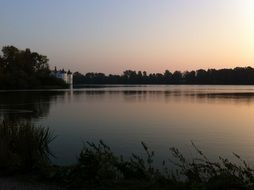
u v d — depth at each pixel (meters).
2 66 145.25
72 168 12.50
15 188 11.55
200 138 30.08
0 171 13.45
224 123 42.06
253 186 10.57
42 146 19.59
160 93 128.62
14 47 150.12
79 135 31.05
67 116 49.84
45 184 12.01
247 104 74.44
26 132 15.78
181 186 10.69
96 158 12.36
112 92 140.12
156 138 29.67
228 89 174.00
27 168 13.66
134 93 130.12
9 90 142.88
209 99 91.62
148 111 58.22
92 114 52.94
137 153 22.34
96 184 11.55
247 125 40.09
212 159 21.75
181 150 24.34
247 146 26.53
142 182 11.54
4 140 14.77
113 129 35.66
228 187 10.57
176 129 35.97
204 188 10.28
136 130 34.91
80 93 129.88
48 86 165.88
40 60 165.12
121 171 12.34
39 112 55.72
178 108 64.31
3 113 53.75
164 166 17.89
